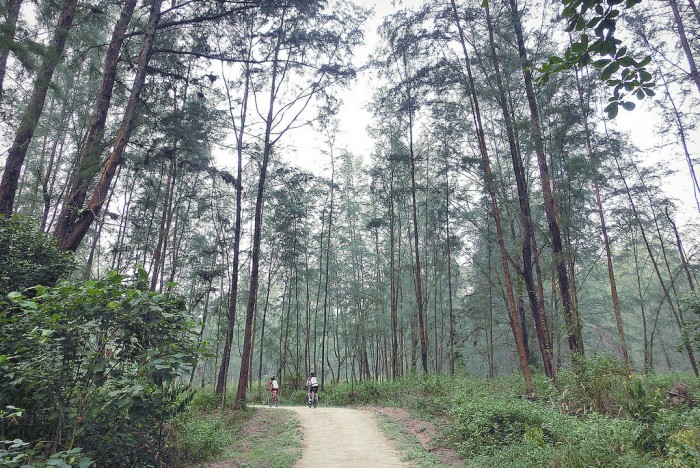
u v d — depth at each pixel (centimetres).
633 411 777
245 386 1466
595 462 631
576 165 1470
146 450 575
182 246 2502
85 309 464
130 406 448
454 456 852
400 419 1269
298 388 2817
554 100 1542
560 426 833
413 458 838
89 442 476
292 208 2531
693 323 1275
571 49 322
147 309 471
